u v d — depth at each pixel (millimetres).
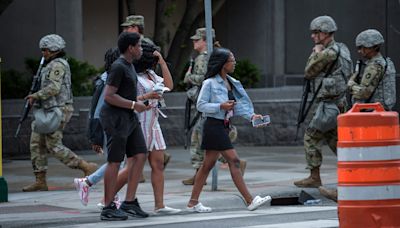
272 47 56812
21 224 25500
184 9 60156
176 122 48062
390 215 19688
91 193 32094
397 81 42844
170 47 53344
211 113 27062
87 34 56938
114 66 25094
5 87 46469
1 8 42906
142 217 26266
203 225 24609
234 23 58062
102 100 26906
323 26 30766
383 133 19750
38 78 32156
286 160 42062
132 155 25844
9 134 44750
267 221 25375
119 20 58000
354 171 19797
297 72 57188
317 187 31750
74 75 47406
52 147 32281
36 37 49188
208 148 27281
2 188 30062
